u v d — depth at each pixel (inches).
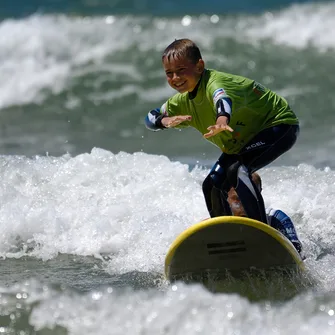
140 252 794.8
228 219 642.2
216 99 653.3
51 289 691.4
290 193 929.5
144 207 887.1
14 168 962.7
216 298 631.8
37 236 844.6
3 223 852.6
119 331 593.0
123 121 1740.9
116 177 954.1
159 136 1588.3
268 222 733.3
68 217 866.1
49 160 994.7
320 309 626.5
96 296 657.0
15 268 772.0
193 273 682.2
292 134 710.5
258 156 692.7
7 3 3083.2
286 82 1900.8
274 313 617.9
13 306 650.8
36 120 1766.7
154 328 592.4
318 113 1722.4
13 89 1900.8
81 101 1859.0
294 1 3120.1
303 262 692.1
